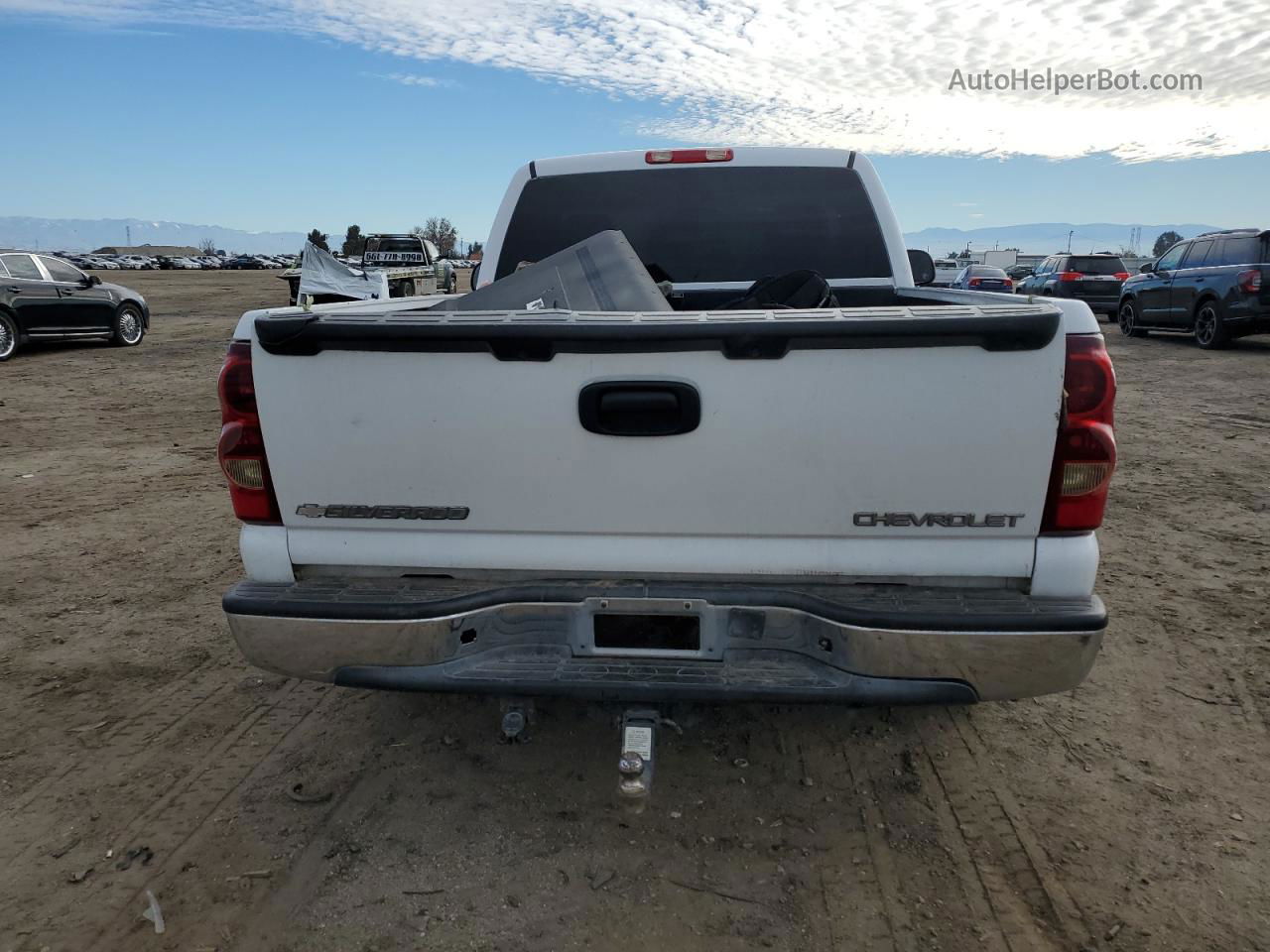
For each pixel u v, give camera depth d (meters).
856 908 2.52
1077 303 2.43
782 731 3.44
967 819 2.91
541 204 4.79
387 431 2.50
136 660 4.10
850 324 2.28
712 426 2.40
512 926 2.46
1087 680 3.82
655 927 2.45
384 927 2.46
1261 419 9.16
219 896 2.58
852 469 2.40
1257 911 2.49
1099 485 2.38
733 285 4.69
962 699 2.47
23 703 3.72
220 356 15.66
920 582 2.51
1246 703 3.60
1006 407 2.33
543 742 3.38
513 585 2.58
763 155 4.66
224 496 6.91
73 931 2.46
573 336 2.35
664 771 3.18
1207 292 14.26
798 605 2.48
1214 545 5.40
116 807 3.01
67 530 6.05
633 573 2.56
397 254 29.14
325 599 2.57
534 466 2.48
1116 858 2.72
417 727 3.50
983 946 2.38
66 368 14.13
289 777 3.17
